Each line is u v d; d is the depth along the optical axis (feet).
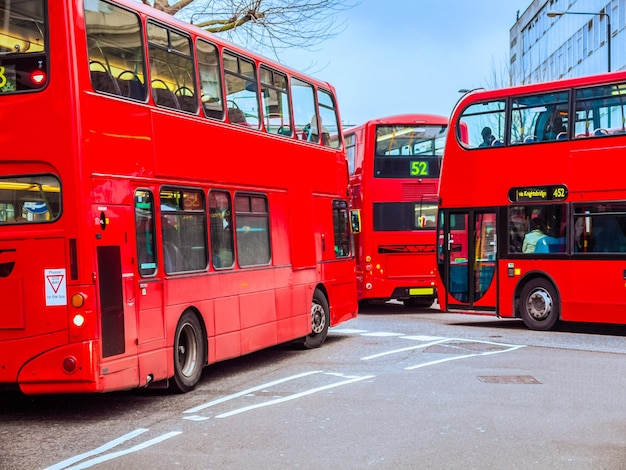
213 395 35.40
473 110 62.90
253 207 43.50
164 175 34.73
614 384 36.01
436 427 27.48
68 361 29.25
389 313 80.89
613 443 24.98
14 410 33.24
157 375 33.47
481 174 62.18
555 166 58.54
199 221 37.73
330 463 22.89
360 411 30.45
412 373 39.75
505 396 33.19
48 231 29.43
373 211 78.84
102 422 29.94
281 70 48.08
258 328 43.19
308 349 51.21
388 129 79.46
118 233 31.22
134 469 22.48
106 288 30.25
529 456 23.39
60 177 29.37
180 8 65.98
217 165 39.55
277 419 29.30
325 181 53.78
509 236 60.70
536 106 59.82
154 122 34.30
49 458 24.12
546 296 59.21
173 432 27.45
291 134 48.88
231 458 23.67
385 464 22.68
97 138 30.42
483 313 62.18
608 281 56.18
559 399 32.48
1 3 30.22
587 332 59.00
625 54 154.30
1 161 29.78
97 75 30.91
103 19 31.65
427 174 79.41
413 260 78.95
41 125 29.55
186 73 37.55
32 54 29.81
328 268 53.42
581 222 57.36
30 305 29.55
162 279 34.09
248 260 42.65
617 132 56.13
